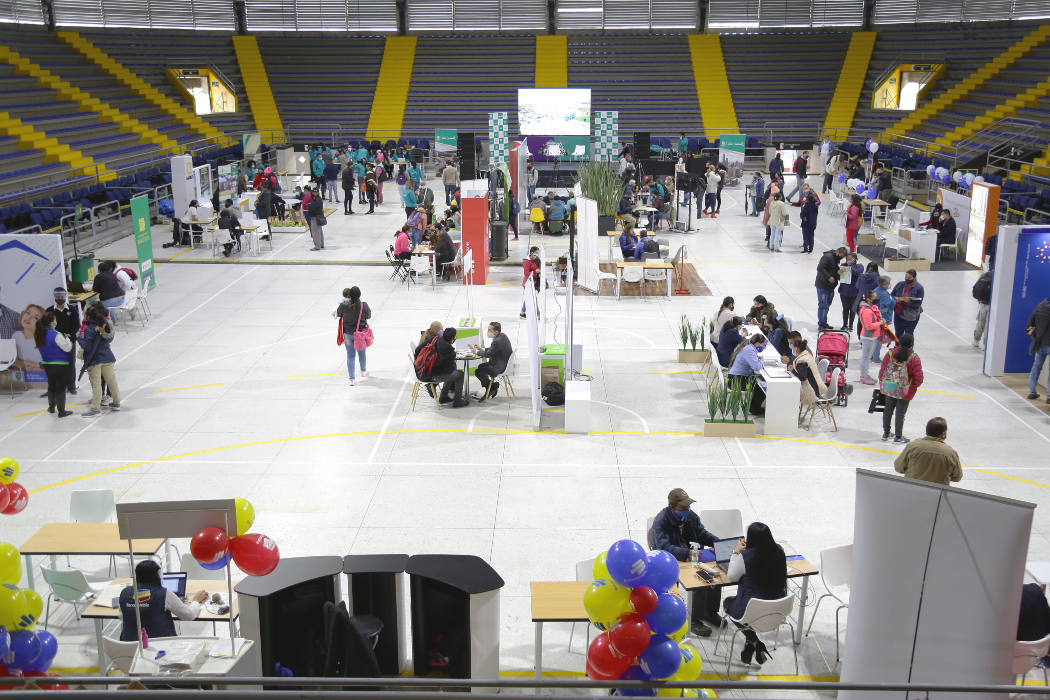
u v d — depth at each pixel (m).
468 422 13.39
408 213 27.34
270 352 16.52
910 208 25.09
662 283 21.20
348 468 11.82
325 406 13.98
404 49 44.69
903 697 6.47
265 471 11.73
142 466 11.88
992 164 30.67
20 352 14.80
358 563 7.79
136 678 4.17
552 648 8.21
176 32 43.31
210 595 8.14
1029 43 36.66
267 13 44.53
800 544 9.78
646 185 29.91
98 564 9.74
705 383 14.91
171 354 16.42
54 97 33.81
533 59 44.12
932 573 6.26
